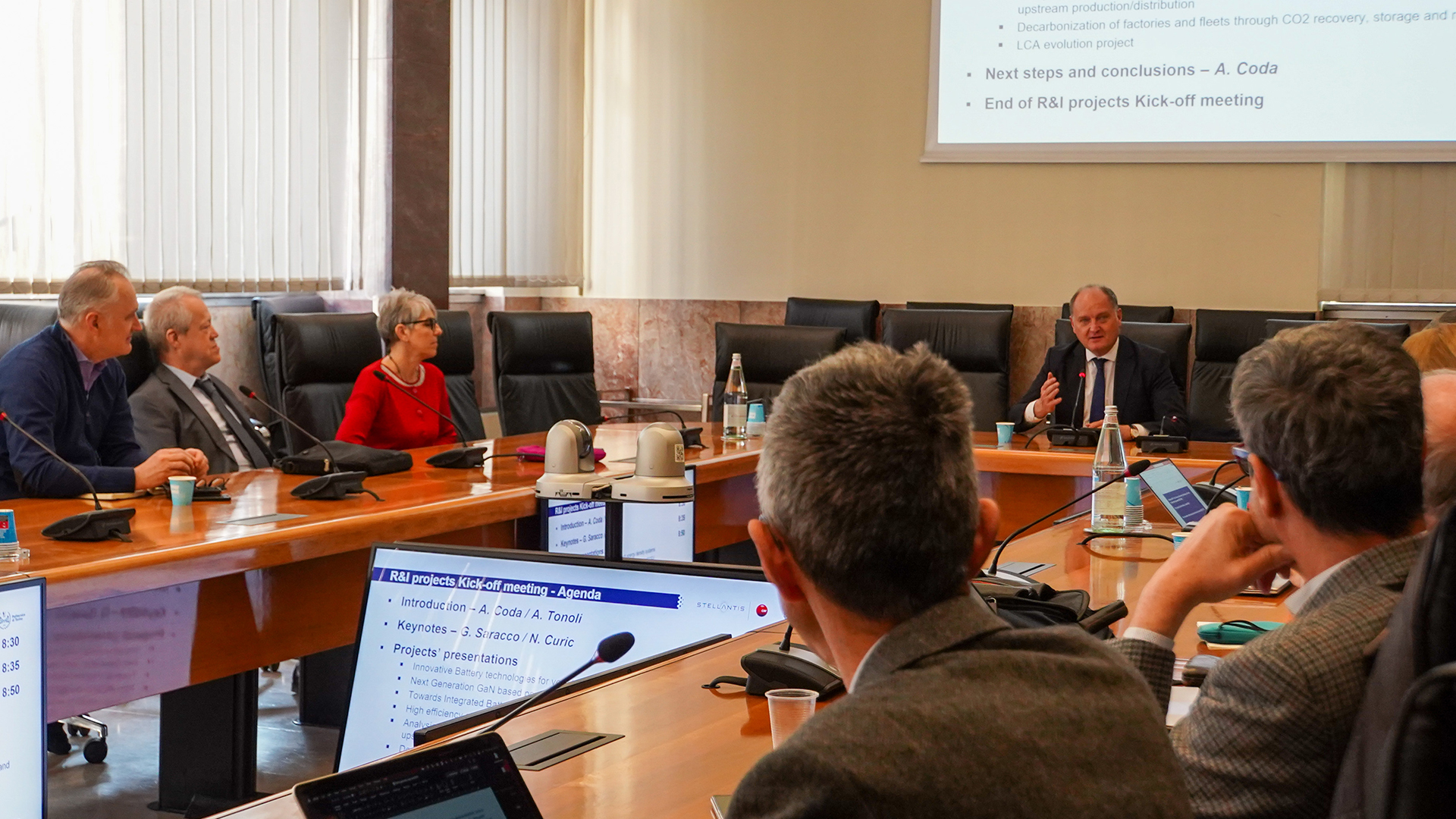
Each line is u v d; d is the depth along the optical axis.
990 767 0.69
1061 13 6.20
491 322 4.89
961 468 0.80
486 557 1.57
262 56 5.31
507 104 6.64
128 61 4.77
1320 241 5.97
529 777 1.10
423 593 1.59
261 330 5.11
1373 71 5.81
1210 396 5.71
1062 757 0.71
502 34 6.57
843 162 6.66
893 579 0.78
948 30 6.38
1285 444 1.04
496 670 1.54
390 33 5.71
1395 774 0.65
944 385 0.82
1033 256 6.37
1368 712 0.79
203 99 5.07
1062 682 0.75
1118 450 2.88
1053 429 3.99
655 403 6.83
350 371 4.41
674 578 1.53
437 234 5.92
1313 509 1.04
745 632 1.51
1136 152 6.15
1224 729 0.98
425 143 5.85
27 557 2.07
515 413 4.84
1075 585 2.02
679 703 1.30
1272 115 5.96
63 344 2.89
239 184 5.25
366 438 3.79
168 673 2.21
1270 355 1.08
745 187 6.85
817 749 0.69
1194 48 6.04
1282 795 0.95
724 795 1.04
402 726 1.56
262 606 2.39
